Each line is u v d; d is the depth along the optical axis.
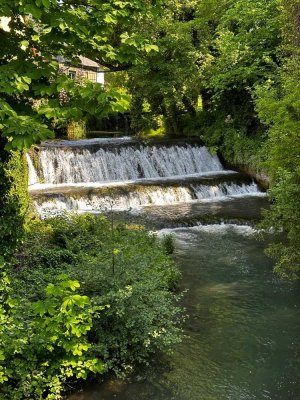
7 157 7.65
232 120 20.36
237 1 19.86
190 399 5.69
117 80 22.84
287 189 8.03
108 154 18.05
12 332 5.06
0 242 7.30
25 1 4.72
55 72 5.78
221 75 19.27
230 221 13.92
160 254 9.77
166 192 16.47
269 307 8.38
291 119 9.40
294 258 8.22
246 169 18.86
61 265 7.92
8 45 6.29
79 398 5.58
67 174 17.23
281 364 6.50
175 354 6.73
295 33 13.59
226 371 6.32
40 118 5.75
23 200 10.51
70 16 5.30
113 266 6.66
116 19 5.72
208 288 9.30
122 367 6.19
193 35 21.25
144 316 6.17
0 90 5.00
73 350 5.28
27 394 5.11
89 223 10.88
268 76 16.44
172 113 23.53
